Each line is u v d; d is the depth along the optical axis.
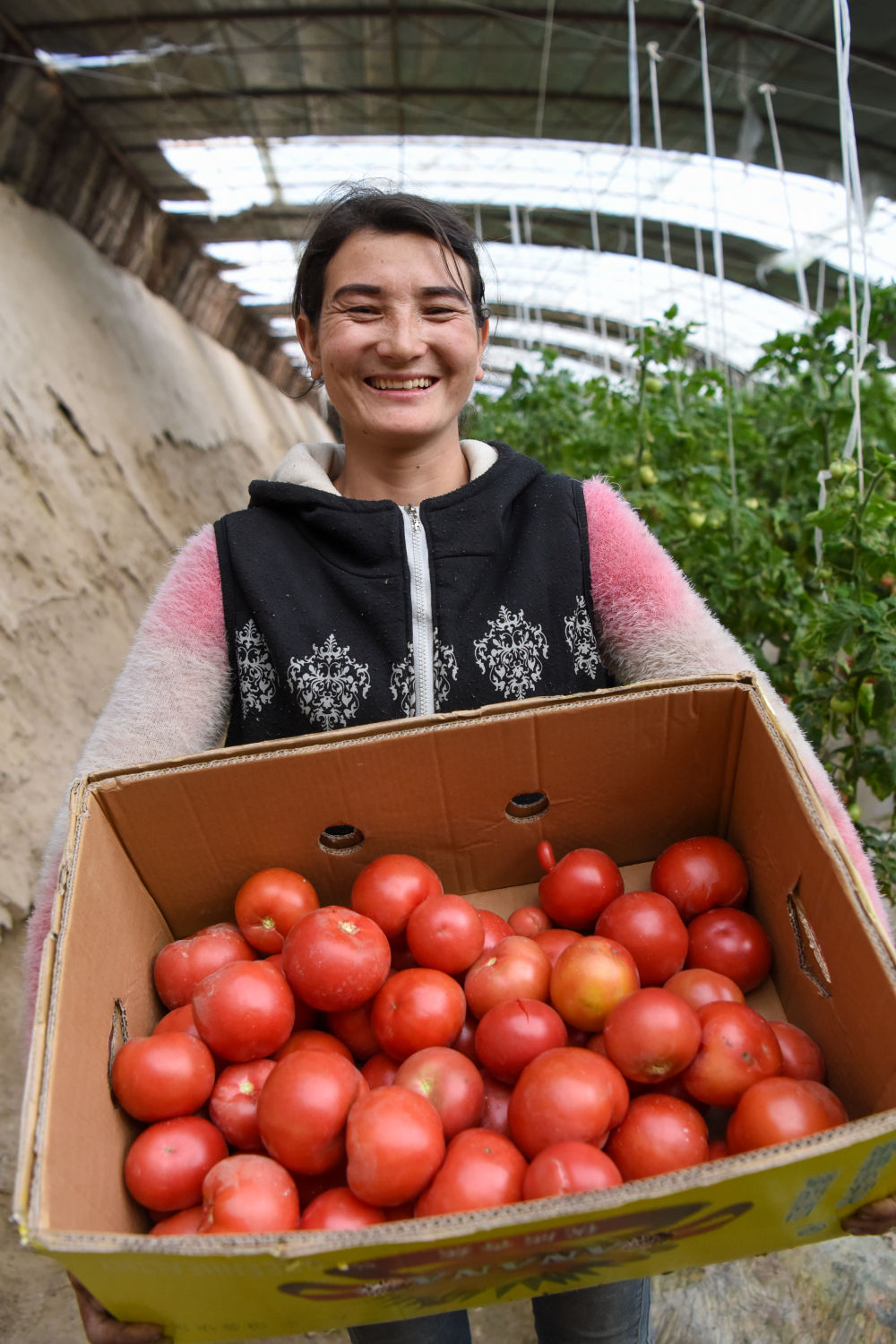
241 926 1.43
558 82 8.62
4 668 4.24
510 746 1.42
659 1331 2.01
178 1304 0.92
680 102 8.73
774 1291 2.07
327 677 1.59
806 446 4.07
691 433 4.45
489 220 12.90
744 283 13.67
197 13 7.49
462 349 1.58
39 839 3.81
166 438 8.84
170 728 1.52
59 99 8.38
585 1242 0.86
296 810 1.43
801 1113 1.08
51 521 5.51
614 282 15.64
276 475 1.76
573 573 1.61
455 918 1.37
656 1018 1.18
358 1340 1.43
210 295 14.69
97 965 1.20
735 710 1.41
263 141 10.05
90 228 9.77
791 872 1.28
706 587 3.84
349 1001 1.29
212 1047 1.25
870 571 2.79
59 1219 0.90
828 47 6.59
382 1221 1.09
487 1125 1.26
